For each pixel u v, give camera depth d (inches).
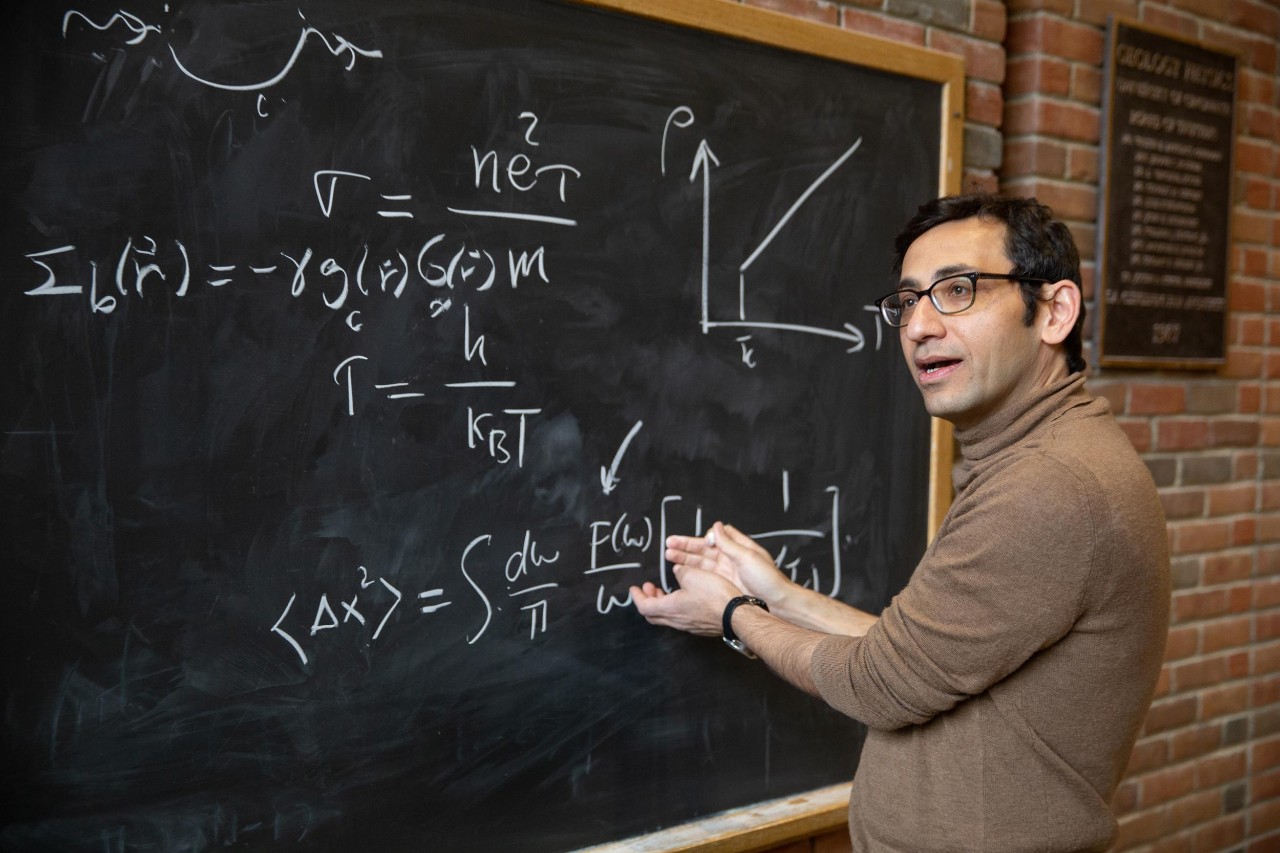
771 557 69.1
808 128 69.1
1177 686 98.9
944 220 49.2
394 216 53.8
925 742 47.5
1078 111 87.4
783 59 67.6
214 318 49.3
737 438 67.2
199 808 50.0
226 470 49.9
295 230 51.1
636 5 60.3
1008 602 42.8
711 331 65.6
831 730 72.7
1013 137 86.2
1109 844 46.3
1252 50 101.0
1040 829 44.8
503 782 59.1
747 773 68.8
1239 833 105.2
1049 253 46.9
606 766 62.9
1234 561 102.6
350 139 52.3
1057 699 44.3
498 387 57.7
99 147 46.2
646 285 62.7
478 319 56.8
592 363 61.0
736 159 66.0
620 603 62.9
